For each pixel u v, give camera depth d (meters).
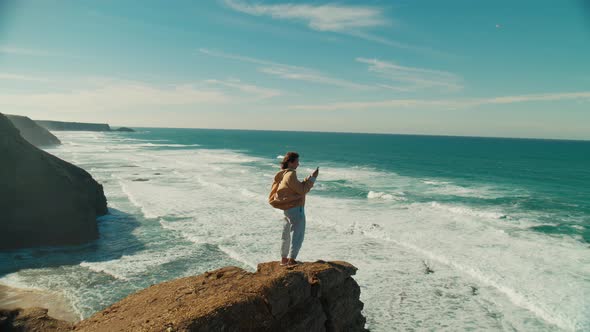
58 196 18.59
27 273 14.19
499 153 103.62
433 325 10.67
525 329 10.44
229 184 35.19
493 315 11.17
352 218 22.12
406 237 18.34
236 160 63.25
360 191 32.53
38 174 18.67
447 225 20.73
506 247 16.91
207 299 4.90
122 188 32.41
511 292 12.35
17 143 19.62
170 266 14.93
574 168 61.44
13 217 17.34
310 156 82.31
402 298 12.20
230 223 21.19
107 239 18.52
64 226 17.86
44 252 16.58
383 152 99.06
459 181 41.66
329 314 5.68
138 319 4.84
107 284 13.23
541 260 15.25
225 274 5.86
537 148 142.62
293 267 5.55
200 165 53.12
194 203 26.47
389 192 32.34
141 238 18.61
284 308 4.97
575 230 20.06
